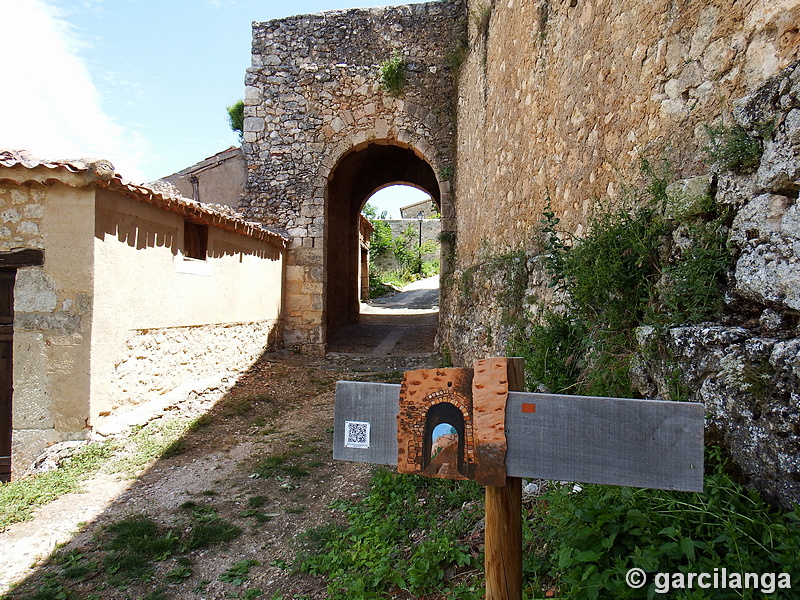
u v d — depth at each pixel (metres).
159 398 5.68
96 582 2.72
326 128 10.09
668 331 2.07
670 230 2.27
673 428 1.24
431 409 1.41
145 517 3.44
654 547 1.52
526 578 2.02
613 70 2.96
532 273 4.25
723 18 2.06
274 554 3.01
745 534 1.46
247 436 5.32
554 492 2.06
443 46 10.04
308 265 9.97
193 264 6.45
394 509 3.26
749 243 1.80
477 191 7.21
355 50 10.11
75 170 4.46
